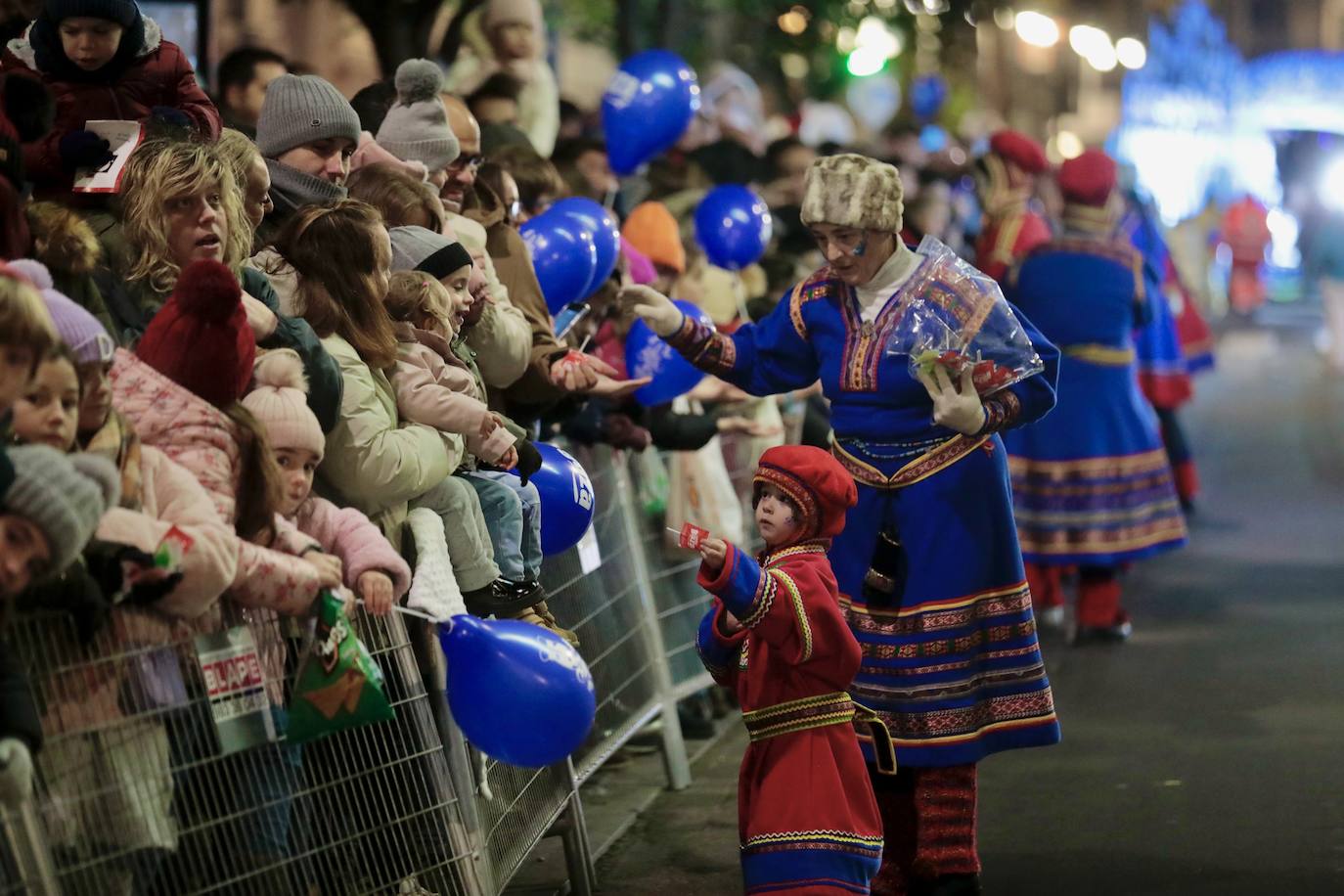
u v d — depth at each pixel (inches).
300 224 249.9
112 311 227.8
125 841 192.7
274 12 548.1
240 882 207.0
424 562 246.4
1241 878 298.8
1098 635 494.6
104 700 192.7
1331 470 818.2
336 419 234.7
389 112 317.1
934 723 279.6
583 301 348.8
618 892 303.3
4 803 171.8
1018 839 323.9
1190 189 2256.4
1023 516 495.8
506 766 275.4
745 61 819.4
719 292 435.2
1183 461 691.4
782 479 251.0
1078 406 491.5
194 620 204.5
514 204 338.3
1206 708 415.5
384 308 249.1
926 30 750.5
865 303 284.7
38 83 243.4
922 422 281.6
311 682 212.4
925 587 281.0
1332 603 534.6
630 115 439.5
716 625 253.1
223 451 212.7
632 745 406.9
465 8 513.0
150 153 234.4
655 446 385.4
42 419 184.1
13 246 213.8
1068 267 491.5
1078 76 1401.3
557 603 318.7
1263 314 1849.2
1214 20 2432.3
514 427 277.1
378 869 228.4
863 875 247.4
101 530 192.9
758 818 247.8
